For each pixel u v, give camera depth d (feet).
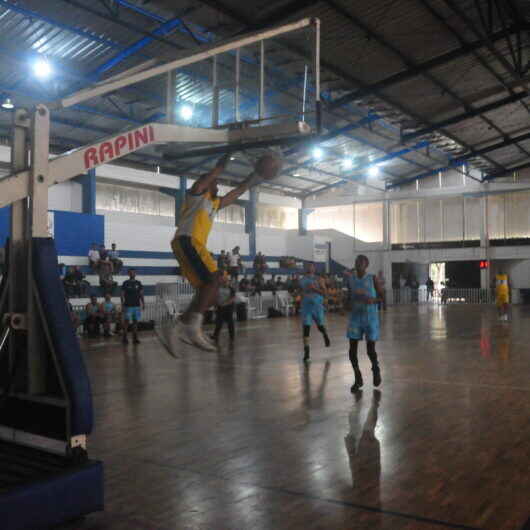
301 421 18.47
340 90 63.98
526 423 17.83
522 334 47.44
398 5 46.73
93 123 65.98
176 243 10.94
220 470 13.66
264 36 13.26
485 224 109.19
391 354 35.68
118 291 64.08
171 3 43.57
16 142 12.03
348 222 120.37
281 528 10.32
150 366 31.83
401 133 79.46
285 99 63.72
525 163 105.29
